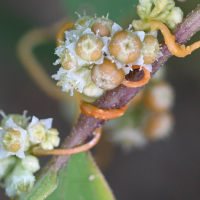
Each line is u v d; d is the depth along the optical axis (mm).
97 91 97
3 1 144
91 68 94
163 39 95
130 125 130
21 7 146
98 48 92
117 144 142
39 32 136
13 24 145
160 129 129
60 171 102
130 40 91
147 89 125
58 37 112
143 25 94
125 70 93
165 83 129
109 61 93
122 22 119
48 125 101
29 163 99
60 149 100
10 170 101
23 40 136
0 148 99
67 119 152
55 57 139
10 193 100
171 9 95
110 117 98
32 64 137
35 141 99
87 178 103
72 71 95
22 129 99
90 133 100
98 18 94
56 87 139
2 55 147
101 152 149
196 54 144
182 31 94
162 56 95
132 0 118
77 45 93
